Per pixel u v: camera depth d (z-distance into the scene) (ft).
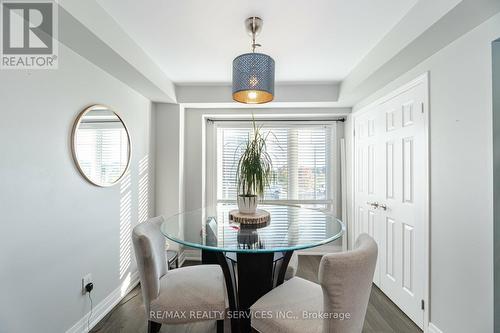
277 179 10.99
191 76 8.35
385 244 7.37
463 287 4.65
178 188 9.41
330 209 10.94
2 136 3.91
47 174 4.66
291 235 4.65
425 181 5.64
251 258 4.60
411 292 6.17
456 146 4.81
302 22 5.24
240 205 5.63
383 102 7.48
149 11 4.88
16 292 4.11
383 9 4.82
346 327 3.34
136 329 5.77
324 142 11.01
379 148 7.72
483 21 4.20
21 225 4.19
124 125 7.08
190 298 4.44
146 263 4.31
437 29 4.42
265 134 11.02
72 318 5.27
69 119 5.16
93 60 5.67
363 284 3.43
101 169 6.11
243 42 6.12
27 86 4.28
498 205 4.05
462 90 4.66
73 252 5.30
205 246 4.00
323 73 8.13
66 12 3.97
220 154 11.16
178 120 9.45
